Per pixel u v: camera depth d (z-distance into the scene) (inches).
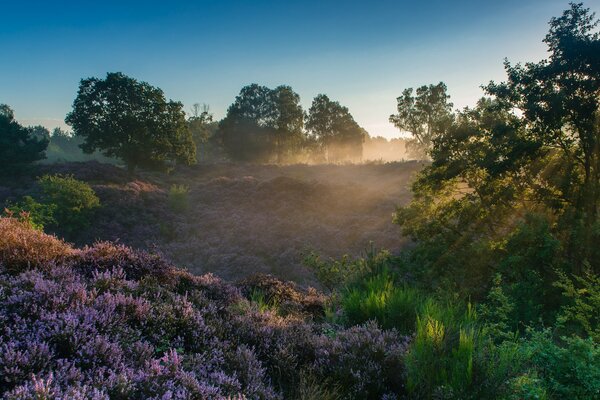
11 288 163.6
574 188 485.1
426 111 3120.1
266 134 3444.9
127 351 139.6
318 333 233.6
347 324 258.4
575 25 458.3
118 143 1908.2
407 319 243.1
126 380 111.2
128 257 253.9
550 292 365.1
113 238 991.0
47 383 98.5
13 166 1427.2
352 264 480.7
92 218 1047.6
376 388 163.9
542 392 136.4
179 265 864.9
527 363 165.9
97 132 1861.5
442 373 156.3
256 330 199.0
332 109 3976.4
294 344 193.2
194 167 2197.3
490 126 527.5
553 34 470.0
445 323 198.4
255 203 1275.8
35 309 143.4
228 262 876.0
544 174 508.4
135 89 1909.4
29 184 1298.0
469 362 149.4
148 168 1951.3
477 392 146.3
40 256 213.6
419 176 608.1
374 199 1254.9
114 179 1435.8
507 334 197.5
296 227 1059.3
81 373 116.8
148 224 1102.4
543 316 330.6
